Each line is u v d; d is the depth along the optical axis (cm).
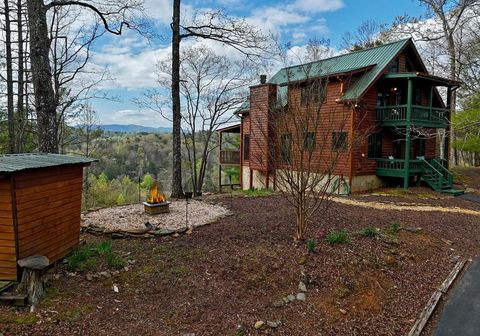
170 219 841
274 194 1321
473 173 2139
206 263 558
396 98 1730
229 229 753
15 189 426
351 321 460
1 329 352
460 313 496
